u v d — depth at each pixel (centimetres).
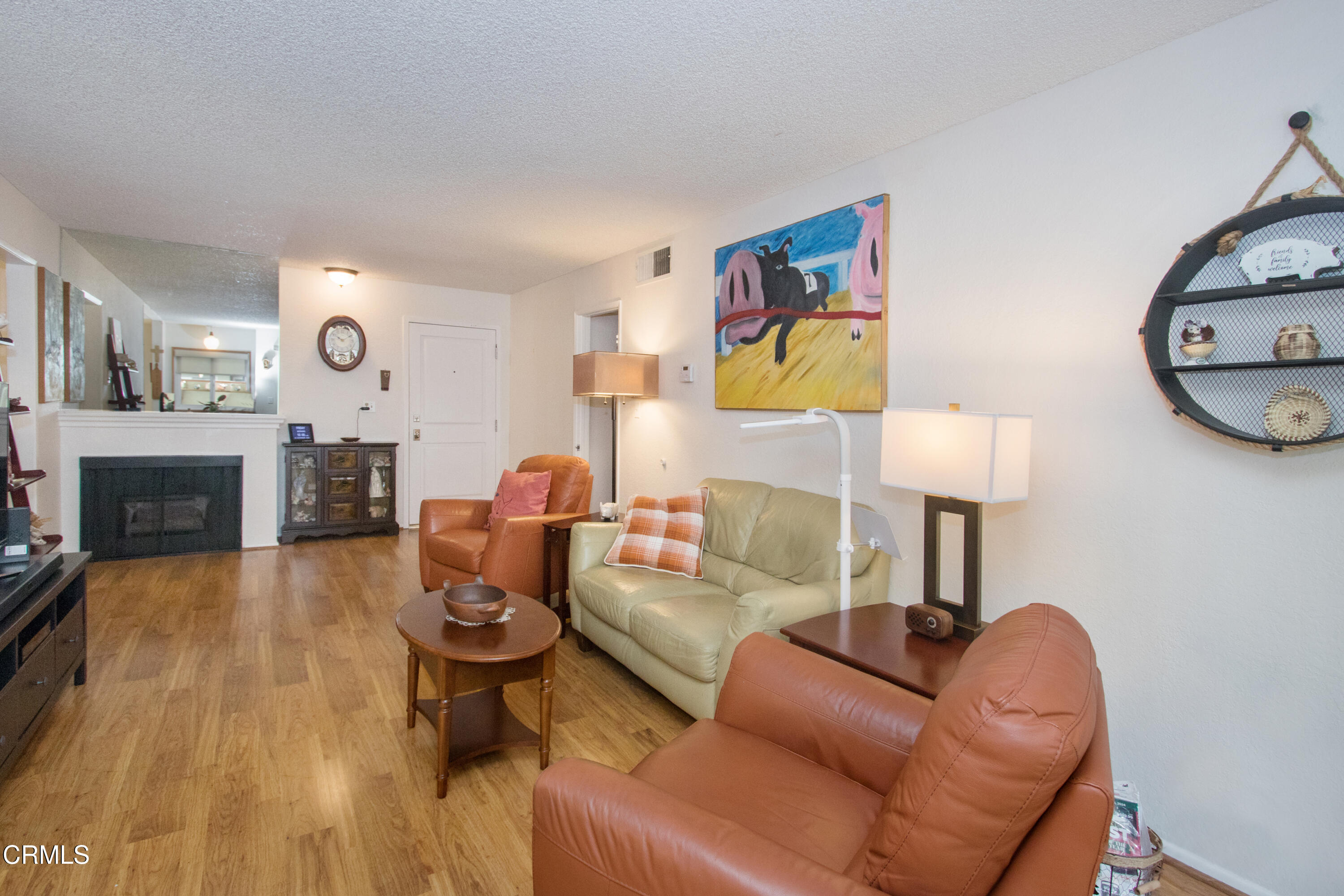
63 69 219
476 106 241
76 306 438
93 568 445
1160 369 183
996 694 90
